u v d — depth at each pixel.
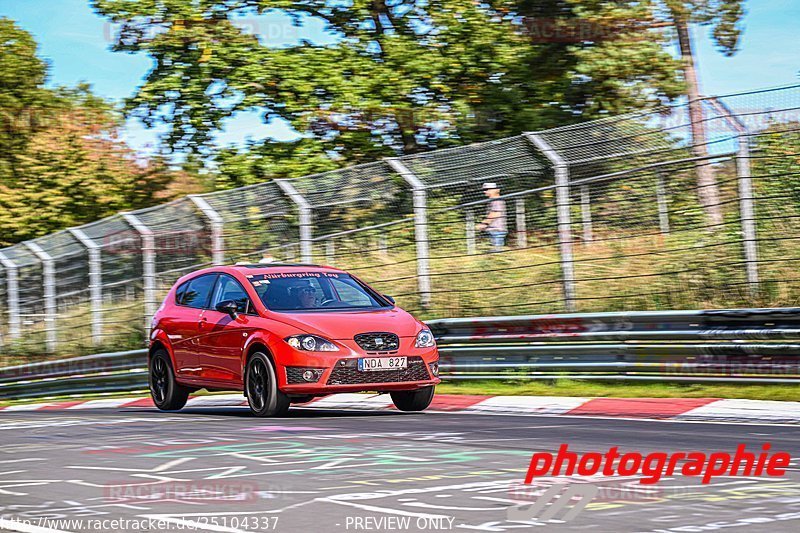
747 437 8.71
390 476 6.98
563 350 13.78
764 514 5.53
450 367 14.98
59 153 35.25
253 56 27.06
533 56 27.22
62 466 7.97
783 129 13.83
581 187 15.55
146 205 35.12
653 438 8.73
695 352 12.66
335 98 26.81
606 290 15.48
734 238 14.97
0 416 13.90
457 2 27.98
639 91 27.12
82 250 21.84
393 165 16.80
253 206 18.17
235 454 8.26
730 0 25.12
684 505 5.80
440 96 28.30
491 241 16.05
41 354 23.23
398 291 17.25
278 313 11.88
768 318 12.20
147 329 19.70
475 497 6.15
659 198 15.23
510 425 10.05
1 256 24.47
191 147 27.95
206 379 12.73
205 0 27.80
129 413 13.28
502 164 15.91
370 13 28.34
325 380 11.23
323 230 17.44
